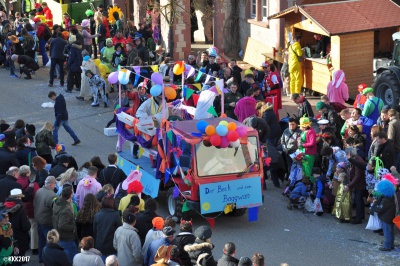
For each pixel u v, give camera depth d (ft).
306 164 63.77
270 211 63.46
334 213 61.41
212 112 63.36
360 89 74.38
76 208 52.85
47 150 67.21
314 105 90.99
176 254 43.68
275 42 108.06
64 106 79.61
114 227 48.67
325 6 91.45
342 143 67.72
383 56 92.99
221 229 59.77
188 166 57.52
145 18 120.88
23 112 94.17
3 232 48.32
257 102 72.33
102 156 77.71
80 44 102.53
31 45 110.01
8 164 59.06
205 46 124.88
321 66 90.89
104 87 94.48
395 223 53.67
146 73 81.35
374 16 89.97
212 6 117.91
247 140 58.59
